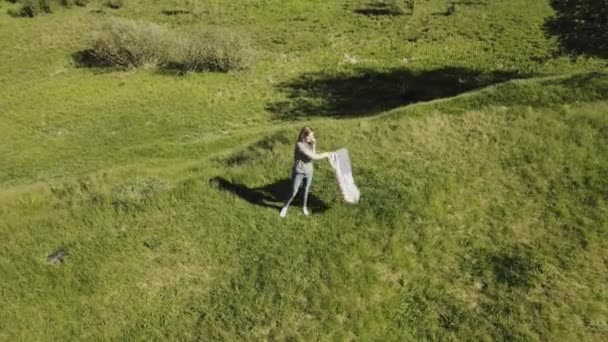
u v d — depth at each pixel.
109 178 22.50
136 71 49.41
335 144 22.22
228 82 45.06
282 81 44.22
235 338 15.70
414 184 19.81
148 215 19.59
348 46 51.19
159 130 37.00
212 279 17.25
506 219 18.77
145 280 17.41
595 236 18.05
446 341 15.66
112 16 63.00
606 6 30.25
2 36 61.88
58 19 67.06
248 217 19.03
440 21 55.44
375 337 15.67
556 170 20.27
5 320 16.45
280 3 67.50
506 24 51.97
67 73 50.28
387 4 61.69
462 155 21.22
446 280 17.05
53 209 20.98
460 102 24.62
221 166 22.72
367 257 17.44
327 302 16.27
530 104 23.94
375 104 37.81
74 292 17.19
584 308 16.20
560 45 35.75
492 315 16.14
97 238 18.94
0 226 19.91
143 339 15.85
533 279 16.92
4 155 35.34
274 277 16.95
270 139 23.70
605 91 24.12
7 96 45.53
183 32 55.53
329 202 19.36
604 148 20.88
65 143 36.31
